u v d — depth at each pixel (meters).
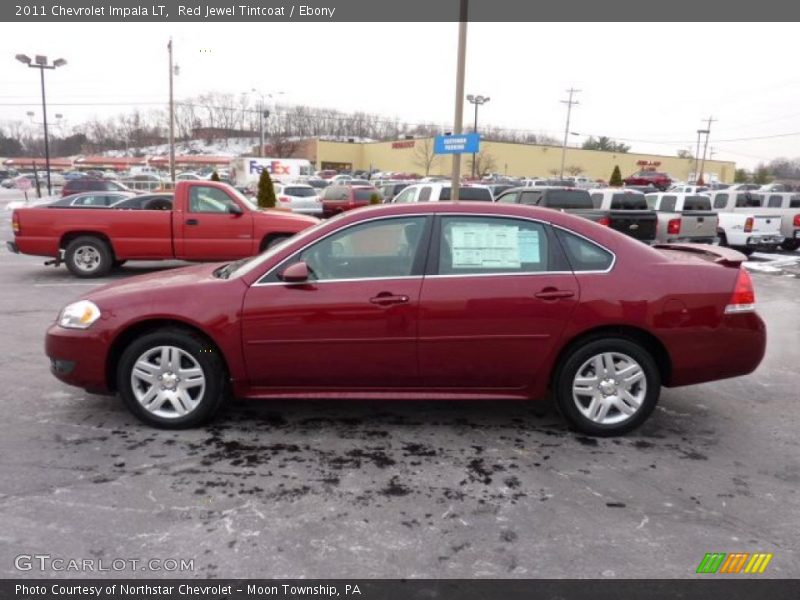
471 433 4.30
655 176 58.59
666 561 2.87
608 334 4.15
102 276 11.03
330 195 24.38
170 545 2.95
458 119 15.22
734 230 14.96
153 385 4.21
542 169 82.06
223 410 4.65
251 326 4.06
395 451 4.00
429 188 16.08
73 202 15.76
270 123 100.94
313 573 2.76
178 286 4.20
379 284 4.06
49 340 4.25
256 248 10.85
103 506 3.27
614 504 3.37
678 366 4.15
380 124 106.38
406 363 4.11
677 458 3.95
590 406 4.21
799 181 94.44
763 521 3.22
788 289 10.91
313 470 3.71
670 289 4.09
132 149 110.38
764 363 6.23
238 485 3.51
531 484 3.58
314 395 4.22
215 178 35.56
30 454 3.87
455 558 2.87
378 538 3.02
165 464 3.76
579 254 4.15
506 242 4.16
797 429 4.47
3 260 13.47
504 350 4.09
